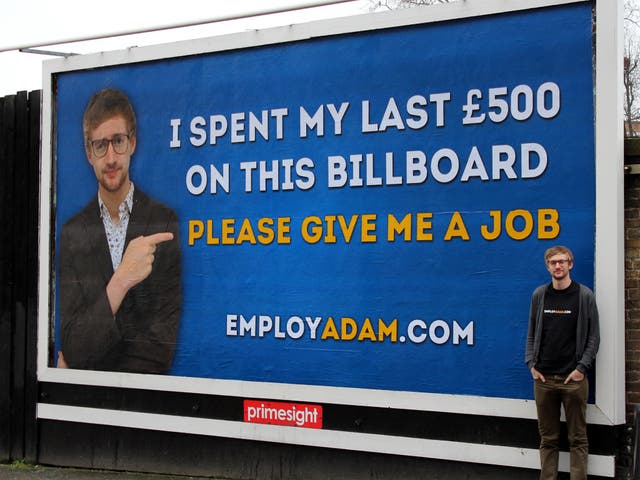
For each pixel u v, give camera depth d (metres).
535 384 6.82
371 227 7.90
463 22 7.55
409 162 7.74
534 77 7.25
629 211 7.16
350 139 8.02
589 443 6.89
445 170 7.59
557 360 6.69
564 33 7.16
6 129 10.03
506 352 7.29
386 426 7.78
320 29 8.16
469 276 7.46
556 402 6.78
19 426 9.83
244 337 8.51
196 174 8.83
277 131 8.40
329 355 8.05
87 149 9.47
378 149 7.89
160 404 8.95
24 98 9.95
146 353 9.04
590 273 6.98
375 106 7.92
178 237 8.90
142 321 9.08
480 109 7.46
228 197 8.64
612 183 6.89
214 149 8.74
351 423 7.93
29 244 9.84
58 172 9.63
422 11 7.69
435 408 7.53
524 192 7.26
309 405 8.13
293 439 8.19
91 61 9.41
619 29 6.96
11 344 9.94
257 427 8.38
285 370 8.27
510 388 7.27
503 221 7.33
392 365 7.76
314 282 8.16
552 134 7.17
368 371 7.87
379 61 7.91
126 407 9.14
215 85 8.75
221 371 8.61
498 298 7.34
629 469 6.97
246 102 8.58
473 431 7.41
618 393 6.83
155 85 9.09
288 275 8.30
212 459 8.69
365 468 7.91
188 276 8.83
